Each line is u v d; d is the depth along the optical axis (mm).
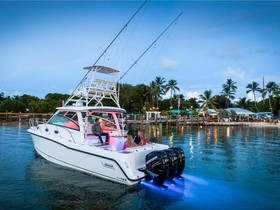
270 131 35500
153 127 40062
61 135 9242
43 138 9719
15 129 26281
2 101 71812
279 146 18047
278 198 6863
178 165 7832
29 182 7723
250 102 87562
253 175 9312
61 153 9023
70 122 9047
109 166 7402
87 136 8773
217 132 32531
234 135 27984
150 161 7020
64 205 6148
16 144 15258
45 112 59438
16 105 63781
